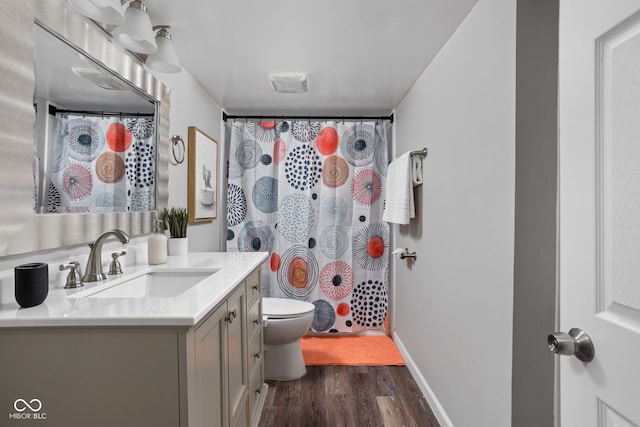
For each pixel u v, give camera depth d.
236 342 1.51
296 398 2.28
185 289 1.60
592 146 0.73
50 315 0.92
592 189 0.73
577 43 0.77
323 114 3.45
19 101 1.04
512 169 1.33
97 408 0.93
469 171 1.71
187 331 0.93
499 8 1.43
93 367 0.93
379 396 2.32
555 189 1.31
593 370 0.72
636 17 0.63
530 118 1.31
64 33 1.22
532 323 1.32
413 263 2.69
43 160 1.16
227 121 3.47
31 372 0.93
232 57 2.23
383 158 3.38
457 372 1.83
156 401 0.93
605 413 0.69
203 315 0.98
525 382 1.32
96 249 1.33
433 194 2.24
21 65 1.04
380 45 2.07
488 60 1.52
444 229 2.04
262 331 2.21
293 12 1.72
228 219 3.30
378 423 2.02
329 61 2.29
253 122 3.38
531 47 1.31
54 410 0.93
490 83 1.50
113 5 1.16
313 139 3.38
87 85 1.37
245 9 1.69
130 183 1.66
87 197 1.37
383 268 3.36
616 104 0.67
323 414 2.10
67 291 1.17
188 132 2.46
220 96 2.97
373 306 3.37
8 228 1.01
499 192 1.43
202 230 2.76
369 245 3.36
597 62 0.72
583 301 0.75
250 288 1.81
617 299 0.67
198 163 2.57
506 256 1.38
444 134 2.05
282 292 3.31
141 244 1.77
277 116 3.44
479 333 1.59
